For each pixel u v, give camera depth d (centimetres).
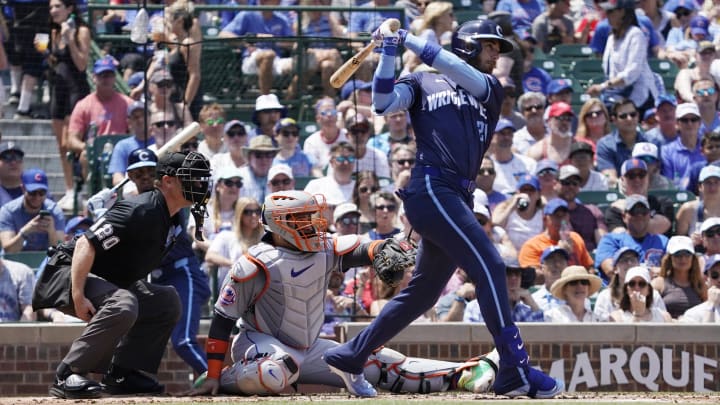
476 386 2478
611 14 5141
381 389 2552
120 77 4897
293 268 2450
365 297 3434
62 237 4078
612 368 3094
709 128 4972
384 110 2230
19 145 4881
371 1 5278
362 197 3941
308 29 4906
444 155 2225
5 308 3516
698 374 3116
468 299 3409
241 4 5122
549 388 2212
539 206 4041
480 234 2194
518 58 4938
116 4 5028
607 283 3894
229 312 2461
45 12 4916
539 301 3481
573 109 5078
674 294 3600
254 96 4734
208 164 2417
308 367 2514
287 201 2427
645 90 5112
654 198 4181
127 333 2527
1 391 2980
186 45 3922
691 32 5738
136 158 2830
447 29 5078
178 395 2470
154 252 2428
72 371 2350
